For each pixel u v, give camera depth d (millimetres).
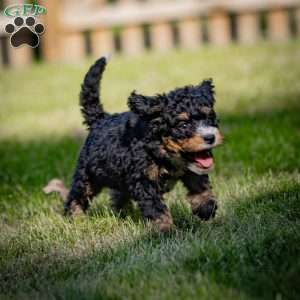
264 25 31516
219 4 27578
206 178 9320
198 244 7715
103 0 28312
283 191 10047
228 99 19297
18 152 15805
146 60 26688
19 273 8273
